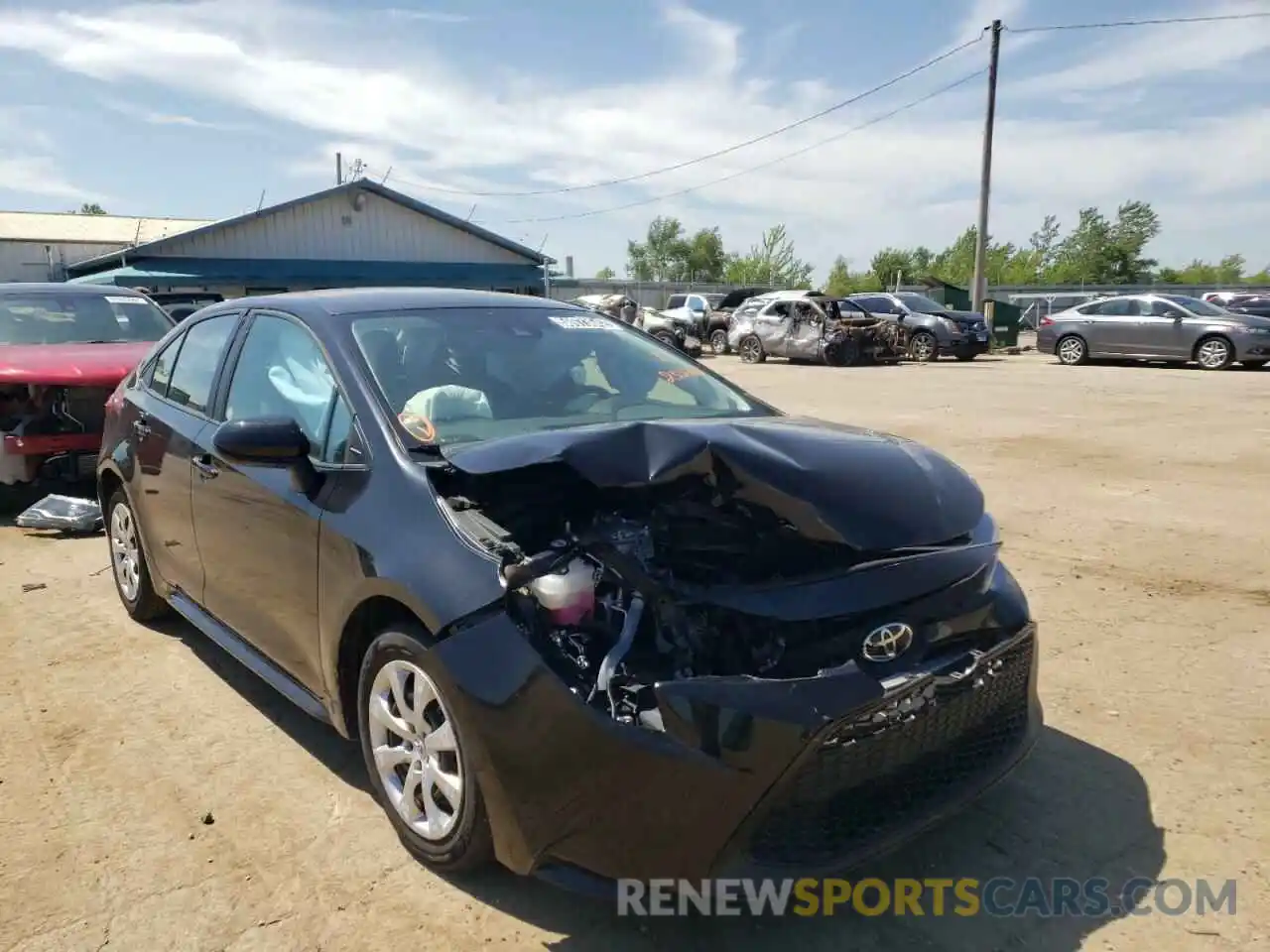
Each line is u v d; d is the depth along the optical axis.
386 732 2.95
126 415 4.86
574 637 2.51
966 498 3.00
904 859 2.92
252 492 3.49
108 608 5.22
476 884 2.81
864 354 22.36
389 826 3.11
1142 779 3.32
